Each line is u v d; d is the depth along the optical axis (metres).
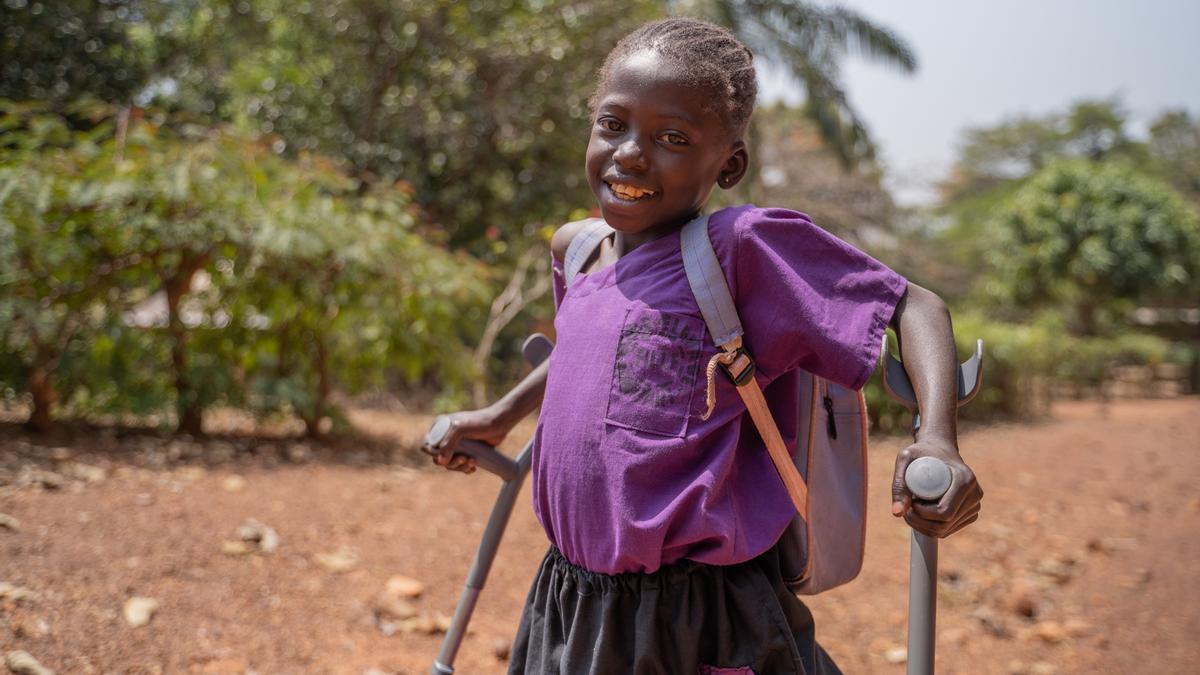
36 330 4.61
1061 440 8.51
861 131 13.16
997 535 4.85
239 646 2.86
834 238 1.43
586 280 1.59
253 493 4.25
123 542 3.41
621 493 1.43
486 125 9.58
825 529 1.55
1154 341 16.53
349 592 3.38
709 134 1.45
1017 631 3.56
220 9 10.36
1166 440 8.59
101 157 4.84
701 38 1.47
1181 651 3.37
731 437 1.46
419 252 5.52
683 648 1.45
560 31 9.43
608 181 1.48
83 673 2.54
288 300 5.26
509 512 1.96
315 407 5.64
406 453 5.65
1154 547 4.70
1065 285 19.03
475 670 2.92
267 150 5.55
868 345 1.38
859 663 3.20
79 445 4.69
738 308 1.46
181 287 5.09
